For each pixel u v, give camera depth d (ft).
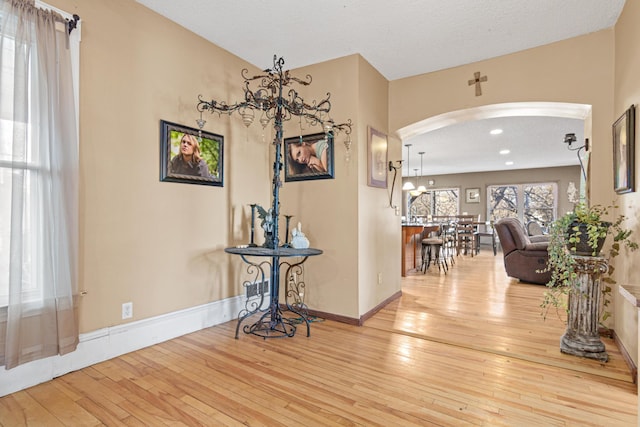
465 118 12.04
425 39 9.61
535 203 31.01
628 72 7.73
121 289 7.77
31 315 6.17
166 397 6.02
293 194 11.54
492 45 9.95
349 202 10.36
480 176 33.37
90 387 6.33
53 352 6.41
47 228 6.28
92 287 7.23
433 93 11.72
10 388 6.07
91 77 7.20
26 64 6.03
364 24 8.87
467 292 14.19
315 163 11.01
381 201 11.95
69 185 6.57
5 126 5.90
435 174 35.58
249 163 11.32
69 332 6.56
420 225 18.33
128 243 7.90
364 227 10.61
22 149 5.97
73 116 6.67
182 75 9.12
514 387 6.41
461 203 34.27
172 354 7.84
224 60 10.34
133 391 6.21
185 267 9.21
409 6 8.09
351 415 5.51
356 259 10.21
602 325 8.95
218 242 10.19
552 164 28.68
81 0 7.04
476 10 8.25
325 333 9.36
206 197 9.83
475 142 20.45
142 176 8.19
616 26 8.79
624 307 7.68
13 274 5.84
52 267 6.36
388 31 9.20
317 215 10.98
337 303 10.52
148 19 8.32
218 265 10.17
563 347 7.98
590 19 8.66
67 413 5.54
